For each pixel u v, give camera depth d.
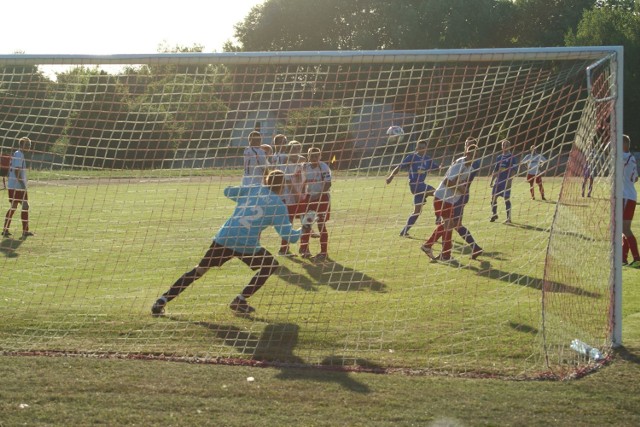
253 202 7.39
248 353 6.20
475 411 4.87
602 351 6.17
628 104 42.81
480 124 11.98
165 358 6.00
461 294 8.48
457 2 50.22
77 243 12.75
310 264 10.80
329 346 6.40
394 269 10.33
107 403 4.94
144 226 14.87
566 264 7.06
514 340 6.54
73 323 7.12
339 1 53.84
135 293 8.66
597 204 6.91
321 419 4.70
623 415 4.82
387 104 8.91
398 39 51.59
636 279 9.55
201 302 8.10
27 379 5.40
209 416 4.73
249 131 10.15
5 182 14.09
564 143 7.34
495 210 15.97
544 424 4.66
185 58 6.62
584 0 51.88
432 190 13.34
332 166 11.20
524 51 6.21
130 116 10.50
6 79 10.38
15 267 10.45
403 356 6.13
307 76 8.33
